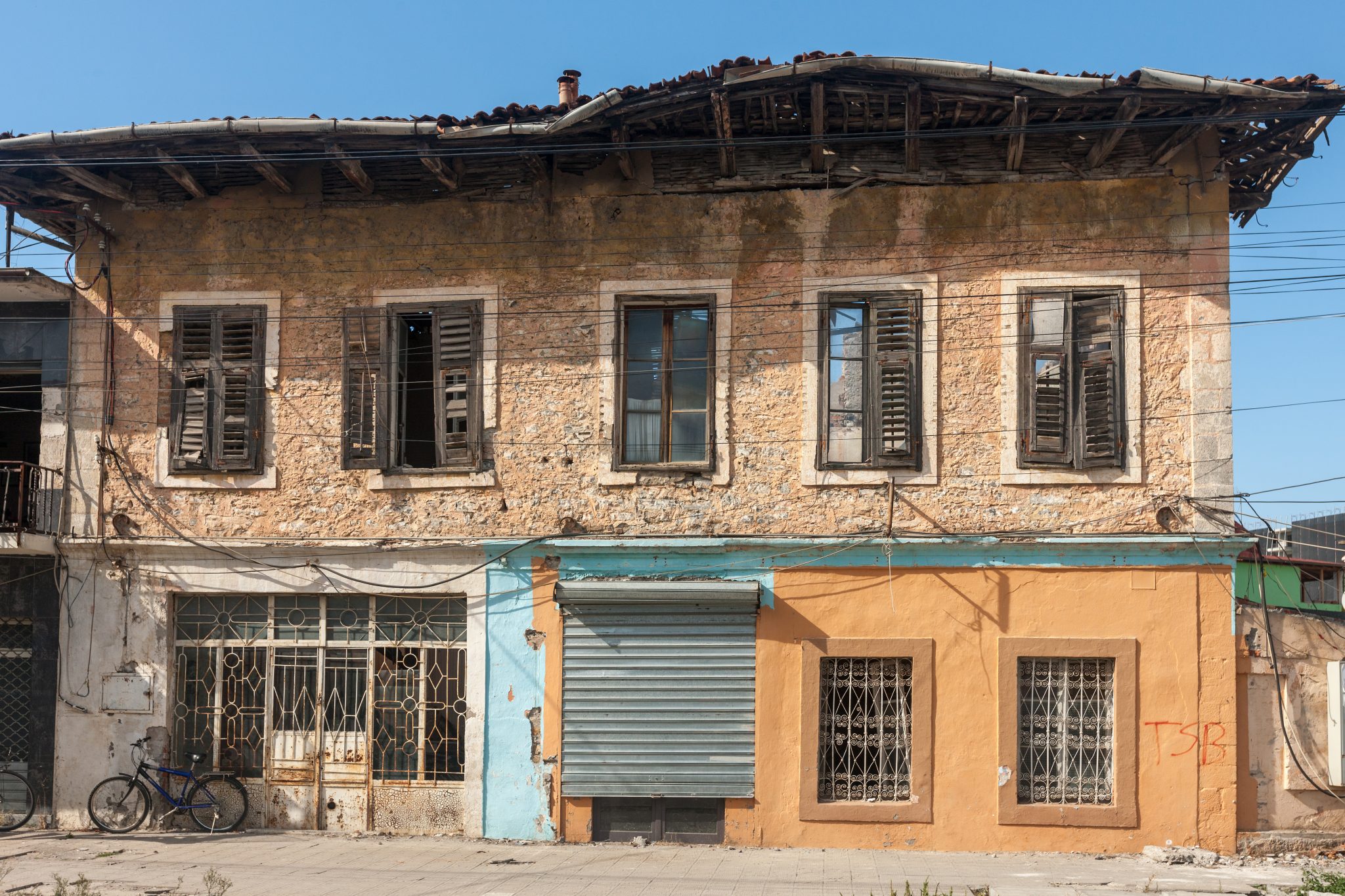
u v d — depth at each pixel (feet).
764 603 41.34
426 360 44.91
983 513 40.81
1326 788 39.50
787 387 41.91
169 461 44.24
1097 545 40.14
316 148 41.91
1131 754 39.65
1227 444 40.27
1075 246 41.42
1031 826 39.68
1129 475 40.45
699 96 39.52
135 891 33.09
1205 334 40.65
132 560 44.19
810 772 40.50
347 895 32.45
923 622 40.75
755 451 41.83
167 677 43.57
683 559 41.86
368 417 43.57
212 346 44.50
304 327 44.24
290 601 43.91
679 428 42.75
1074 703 40.45
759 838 40.55
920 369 41.47
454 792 42.29
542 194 43.45
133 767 43.37
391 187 44.39
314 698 43.42
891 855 39.06
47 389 45.06
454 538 42.78
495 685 42.16
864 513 41.24
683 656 41.42
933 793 40.09
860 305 42.29
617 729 41.34
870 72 38.42
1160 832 39.27
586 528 42.27
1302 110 38.27
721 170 42.57
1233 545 39.68
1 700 44.39
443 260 43.88
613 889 33.24
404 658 43.24
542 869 36.22
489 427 43.06
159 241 45.14
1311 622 40.27
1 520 43.47
